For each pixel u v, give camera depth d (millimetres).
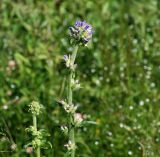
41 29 8211
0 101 7008
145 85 7289
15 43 8102
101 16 8477
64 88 7195
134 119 6676
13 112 6691
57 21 8391
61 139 6250
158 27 8438
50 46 7988
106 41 8148
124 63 7707
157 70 7656
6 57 7926
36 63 7648
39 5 8445
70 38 4516
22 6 8422
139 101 7047
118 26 8391
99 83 7363
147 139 6250
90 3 8578
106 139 6457
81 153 6223
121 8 8609
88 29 4496
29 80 7387
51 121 6504
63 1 8703
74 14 8523
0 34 8250
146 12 8664
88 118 6723
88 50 7914
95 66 7742
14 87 7281
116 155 6270
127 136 6461
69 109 4523
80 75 7605
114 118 6727
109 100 7055
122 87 7246
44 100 6965
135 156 6230
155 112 6859
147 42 8109
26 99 6977
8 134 5898
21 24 8242
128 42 7957
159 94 7188
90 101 7105
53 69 7574
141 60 7840
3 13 8438
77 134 6438
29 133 4707
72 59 4535
